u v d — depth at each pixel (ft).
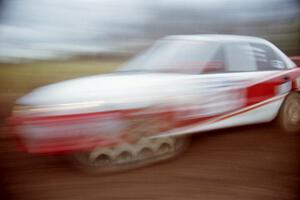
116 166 9.23
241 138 11.56
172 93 9.76
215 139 11.38
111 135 8.86
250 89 11.60
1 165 8.82
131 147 9.36
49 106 8.36
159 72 10.91
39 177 8.58
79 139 8.48
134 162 9.46
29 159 9.27
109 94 8.86
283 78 12.66
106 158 9.20
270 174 9.40
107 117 8.73
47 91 8.81
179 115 9.86
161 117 9.53
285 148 10.94
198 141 11.15
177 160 9.96
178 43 12.16
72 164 9.06
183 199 8.29
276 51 13.32
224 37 12.35
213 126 10.69
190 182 8.95
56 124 8.30
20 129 8.59
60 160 9.16
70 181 8.71
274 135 12.11
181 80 10.12
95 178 8.96
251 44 12.65
